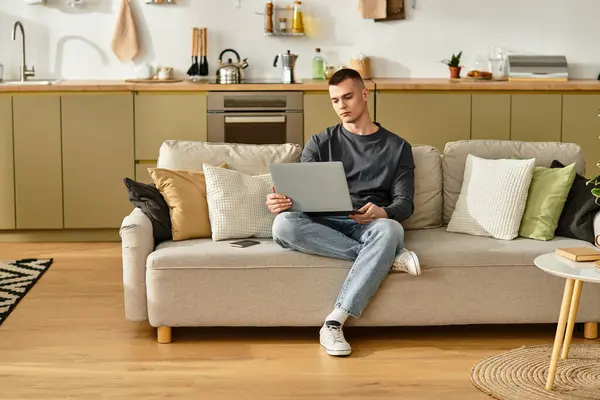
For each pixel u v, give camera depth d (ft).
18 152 18.25
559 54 20.17
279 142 18.53
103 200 18.45
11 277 15.07
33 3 19.66
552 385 9.76
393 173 12.44
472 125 18.54
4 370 10.48
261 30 20.04
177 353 11.08
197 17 20.01
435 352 11.07
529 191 12.25
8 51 19.88
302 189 11.59
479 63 20.11
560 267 9.46
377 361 10.75
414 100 18.44
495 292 11.36
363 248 11.14
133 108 18.30
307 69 20.20
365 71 19.86
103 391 9.80
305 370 10.44
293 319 11.33
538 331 11.93
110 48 20.02
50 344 11.47
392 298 11.31
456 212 12.60
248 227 12.11
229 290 11.27
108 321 12.51
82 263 16.31
